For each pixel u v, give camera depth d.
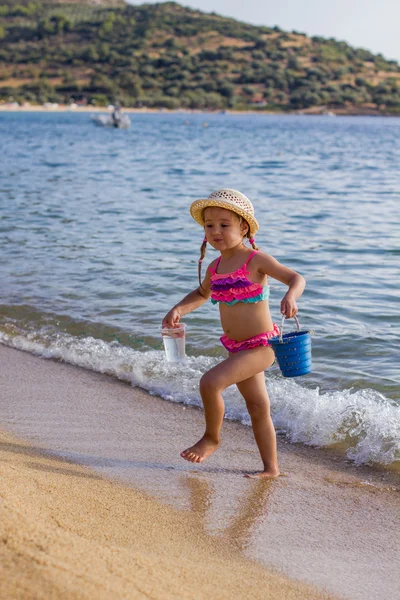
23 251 9.89
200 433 4.36
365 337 6.20
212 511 3.31
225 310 3.69
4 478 3.26
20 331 6.56
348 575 2.81
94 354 5.91
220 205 3.61
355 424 4.33
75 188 17.94
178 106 178.25
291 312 3.38
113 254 9.72
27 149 35.19
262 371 3.67
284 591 2.63
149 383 5.27
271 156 32.66
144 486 3.55
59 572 2.25
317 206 14.84
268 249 10.09
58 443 4.10
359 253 9.81
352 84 196.00
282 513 3.34
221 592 2.50
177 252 9.88
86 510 3.09
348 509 3.41
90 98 176.25
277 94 187.62
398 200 15.95
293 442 4.26
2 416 4.55
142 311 7.04
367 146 43.84
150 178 20.98
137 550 2.73
